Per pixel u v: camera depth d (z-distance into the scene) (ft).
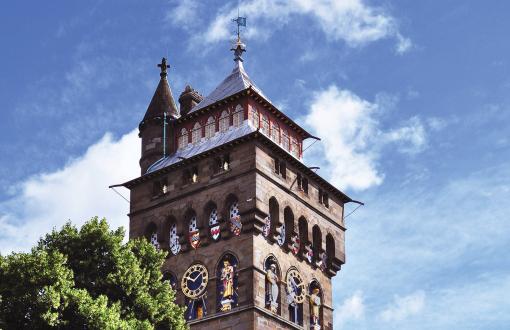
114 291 217.56
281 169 288.92
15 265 207.10
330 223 302.66
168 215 290.35
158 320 220.84
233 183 279.49
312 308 286.46
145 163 309.83
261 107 299.17
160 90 321.52
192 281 278.87
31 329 199.82
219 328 266.36
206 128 301.84
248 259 269.23
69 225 222.89
